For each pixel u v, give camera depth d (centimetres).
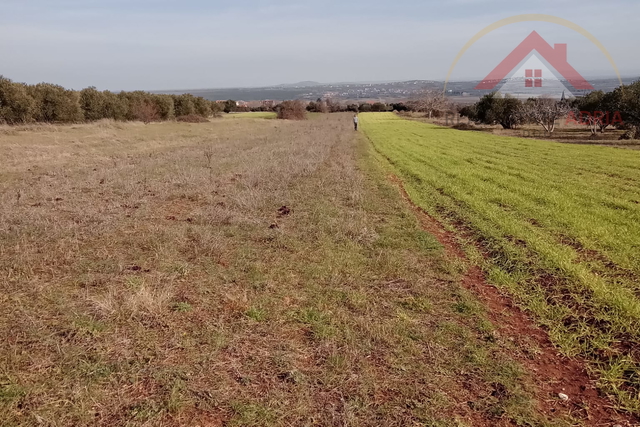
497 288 580
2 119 2775
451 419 329
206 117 5581
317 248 711
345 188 1215
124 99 4100
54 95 3156
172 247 688
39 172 1392
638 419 336
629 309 485
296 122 5478
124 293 518
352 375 377
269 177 1334
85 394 339
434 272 628
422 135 3431
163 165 1586
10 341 410
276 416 326
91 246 691
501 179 1350
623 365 400
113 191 1110
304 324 467
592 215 906
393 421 324
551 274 604
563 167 1603
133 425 309
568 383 383
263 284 565
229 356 402
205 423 317
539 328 478
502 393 362
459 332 458
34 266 598
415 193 1195
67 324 445
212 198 1040
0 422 304
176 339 423
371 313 495
